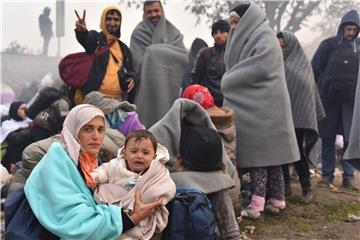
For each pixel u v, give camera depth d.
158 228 2.40
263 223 3.97
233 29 4.17
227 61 4.16
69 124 2.39
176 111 3.06
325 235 3.78
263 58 3.84
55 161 2.26
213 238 2.54
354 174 5.43
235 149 3.74
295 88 4.44
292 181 5.39
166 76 4.68
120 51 4.52
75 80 4.28
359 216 4.22
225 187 2.83
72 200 2.21
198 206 2.48
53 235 2.28
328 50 5.13
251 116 3.88
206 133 2.88
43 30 6.51
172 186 2.42
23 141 4.31
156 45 4.73
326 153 5.25
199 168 2.84
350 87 4.91
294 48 4.56
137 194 2.35
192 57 5.77
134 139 2.44
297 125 4.41
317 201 4.62
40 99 3.94
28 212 2.29
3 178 3.88
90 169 2.42
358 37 5.06
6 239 2.28
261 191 3.95
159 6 5.03
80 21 4.22
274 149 3.84
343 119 5.05
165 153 2.58
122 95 4.51
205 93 3.76
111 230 2.24
